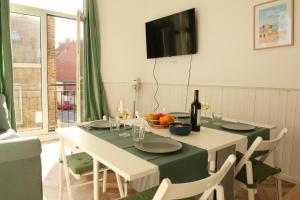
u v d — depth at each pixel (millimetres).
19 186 1736
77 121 3955
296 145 2549
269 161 2668
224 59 3119
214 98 3266
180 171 1245
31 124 4148
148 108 4281
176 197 948
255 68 2824
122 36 4258
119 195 2258
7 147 1644
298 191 1005
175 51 3623
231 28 3014
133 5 4234
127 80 4363
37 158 1781
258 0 2736
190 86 3551
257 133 1841
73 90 4965
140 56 4320
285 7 2516
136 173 1072
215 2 3152
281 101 2631
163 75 3951
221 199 1198
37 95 4113
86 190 2340
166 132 1769
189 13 3340
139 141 1495
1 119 2934
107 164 1200
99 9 4090
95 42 4059
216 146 1451
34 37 3934
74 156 1968
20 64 3867
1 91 3338
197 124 1800
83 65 4031
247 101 2926
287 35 2521
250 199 1625
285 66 2574
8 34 3295
